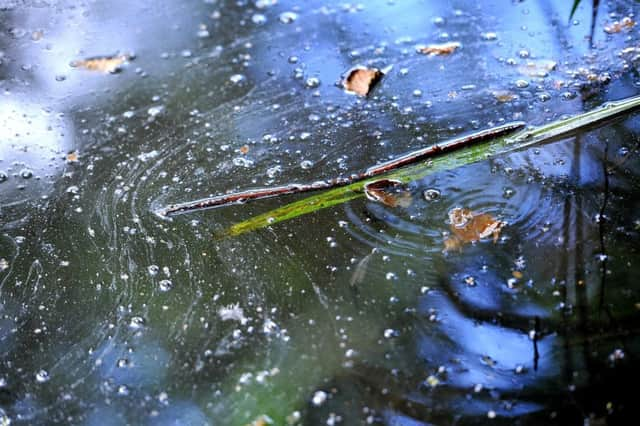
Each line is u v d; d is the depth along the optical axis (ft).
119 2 4.86
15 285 4.18
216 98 4.52
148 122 4.48
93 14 4.83
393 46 4.59
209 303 4.12
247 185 4.30
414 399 3.98
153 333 4.09
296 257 4.17
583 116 4.32
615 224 4.14
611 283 4.07
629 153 4.25
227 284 4.14
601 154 4.26
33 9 4.86
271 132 4.41
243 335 4.08
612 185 4.20
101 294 4.16
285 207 4.24
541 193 4.21
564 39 4.53
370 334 4.06
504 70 4.48
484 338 4.03
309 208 4.24
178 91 4.55
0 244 4.25
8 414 4.02
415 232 4.18
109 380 4.05
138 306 4.13
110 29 4.76
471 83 4.45
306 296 4.11
